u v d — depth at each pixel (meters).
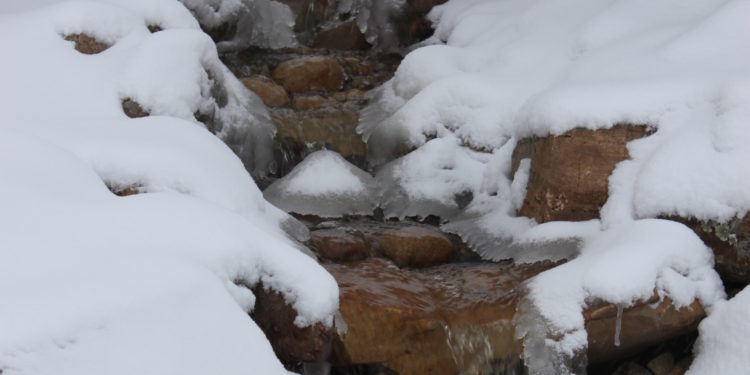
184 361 2.57
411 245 5.02
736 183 4.12
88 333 2.45
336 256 4.78
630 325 3.96
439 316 4.14
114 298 2.58
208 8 7.39
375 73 7.79
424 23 8.41
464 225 5.38
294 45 8.18
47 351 2.35
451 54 6.69
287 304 3.42
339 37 8.36
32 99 4.80
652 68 5.02
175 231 3.20
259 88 6.77
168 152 4.08
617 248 4.13
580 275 4.05
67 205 3.15
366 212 5.73
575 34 6.09
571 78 5.54
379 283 4.40
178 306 2.71
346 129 6.62
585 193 4.73
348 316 4.04
